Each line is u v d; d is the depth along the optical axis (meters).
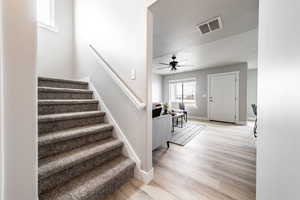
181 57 4.25
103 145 1.61
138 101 1.55
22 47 0.80
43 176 1.04
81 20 2.63
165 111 3.00
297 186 0.40
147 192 1.36
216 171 1.77
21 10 0.79
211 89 5.78
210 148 2.61
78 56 2.72
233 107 5.19
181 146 2.73
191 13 1.81
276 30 0.56
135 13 1.63
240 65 5.00
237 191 1.39
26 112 0.81
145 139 1.56
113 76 1.87
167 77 7.47
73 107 1.92
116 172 1.39
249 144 2.84
